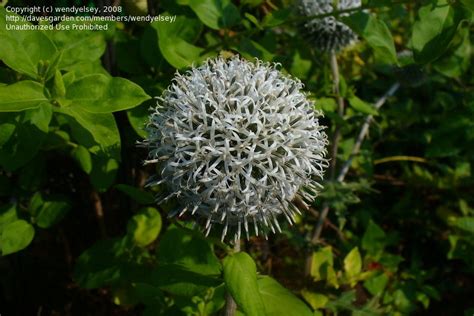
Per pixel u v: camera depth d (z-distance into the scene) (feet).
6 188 0.56
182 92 0.44
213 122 0.41
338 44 0.71
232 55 0.55
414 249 0.92
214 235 0.45
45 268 0.76
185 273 0.47
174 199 0.46
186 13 0.60
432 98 0.99
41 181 0.59
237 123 0.42
